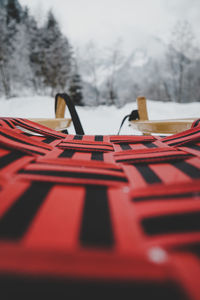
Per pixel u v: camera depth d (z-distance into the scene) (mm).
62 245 151
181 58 17375
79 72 18484
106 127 4121
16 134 555
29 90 16359
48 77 16391
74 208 219
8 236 164
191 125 898
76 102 18453
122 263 129
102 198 245
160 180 328
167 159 438
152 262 128
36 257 133
